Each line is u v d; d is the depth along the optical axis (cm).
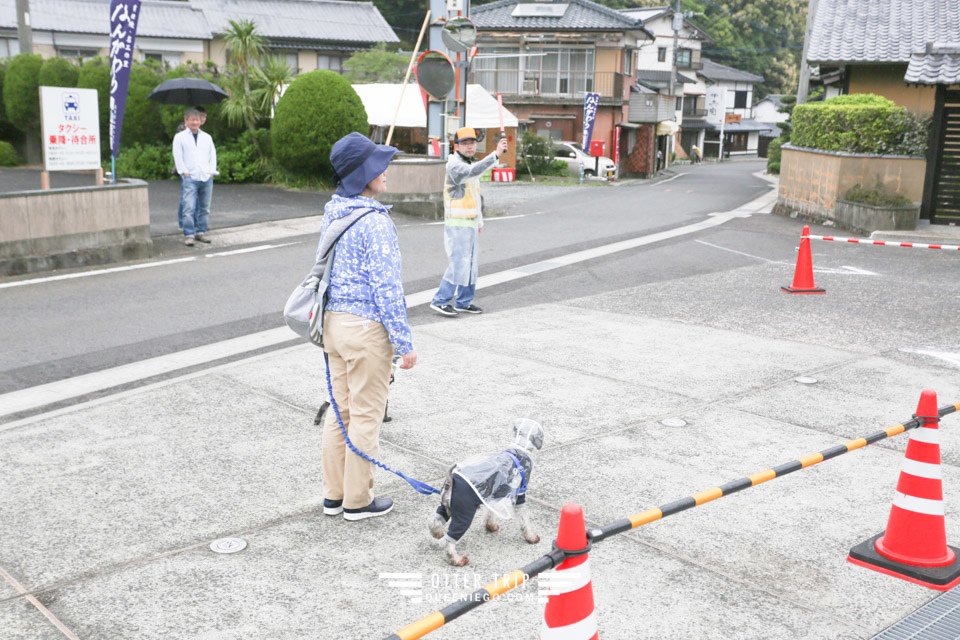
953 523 436
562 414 584
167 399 597
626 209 2036
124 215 1144
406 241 1374
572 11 4009
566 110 3991
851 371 709
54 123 1048
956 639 334
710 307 951
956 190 1648
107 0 3600
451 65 1379
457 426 554
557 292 1030
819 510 448
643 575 375
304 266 1141
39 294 938
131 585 354
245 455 499
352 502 416
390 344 405
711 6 8200
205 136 1253
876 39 1911
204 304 919
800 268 1037
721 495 340
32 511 421
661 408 602
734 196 2556
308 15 4016
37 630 320
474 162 860
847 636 333
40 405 597
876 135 1675
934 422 387
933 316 925
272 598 348
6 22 3253
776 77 8462
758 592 364
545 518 429
